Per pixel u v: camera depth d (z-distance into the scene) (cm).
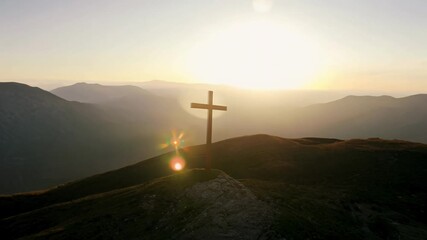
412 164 4559
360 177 4188
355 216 2828
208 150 2770
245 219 2048
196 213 2209
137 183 5594
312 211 2536
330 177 4353
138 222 2312
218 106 2734
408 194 3591
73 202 3528
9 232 3023
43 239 2411
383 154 5047
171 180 2861
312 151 5731
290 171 4722
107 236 2214
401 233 2598
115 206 2739
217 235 1912
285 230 1928
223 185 2525
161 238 2006
